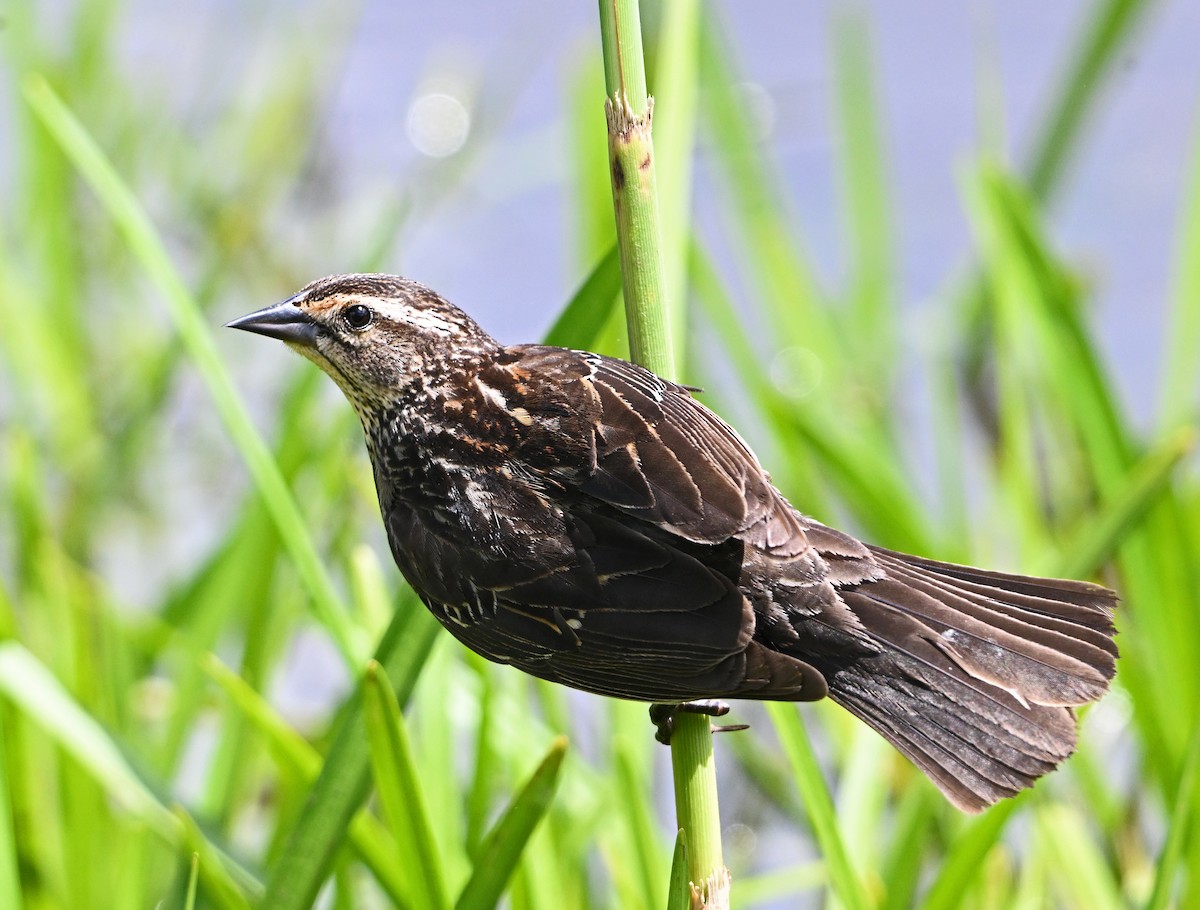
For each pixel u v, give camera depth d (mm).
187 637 9086
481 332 7070
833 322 11750
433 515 6664
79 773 8227
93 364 14031
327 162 16422
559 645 6273
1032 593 6633
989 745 6355
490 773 8086
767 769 10797
